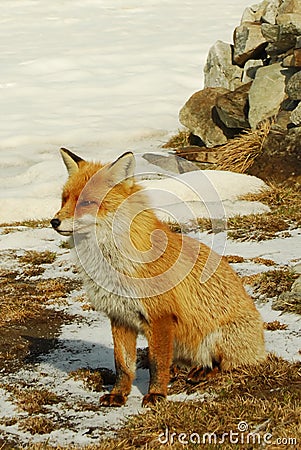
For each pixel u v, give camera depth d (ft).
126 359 19.40
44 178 55.47
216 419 17.24
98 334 25.29
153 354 18.58
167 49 92.79
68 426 18.07
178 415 17.47
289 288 27.40
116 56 90.48
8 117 73.05
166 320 18.44
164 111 74.90
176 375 20.52
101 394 20.21
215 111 58.49
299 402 17.74
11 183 55.67
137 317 18.72
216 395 19.01
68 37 100.63
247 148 49.78
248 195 43.19
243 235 35.53
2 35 102.94
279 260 31.42
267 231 35.81
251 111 52.95
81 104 76.95
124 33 101.55
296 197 42.45
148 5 117.08
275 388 19.04
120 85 81.76
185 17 109.40
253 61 60.49
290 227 36.47
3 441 17.38
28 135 67.82
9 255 36.37
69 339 24.91
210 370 19.94
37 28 105.81
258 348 20.06
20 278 32.89
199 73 85.30
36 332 25.77
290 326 23.97
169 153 57.62
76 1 119.03
